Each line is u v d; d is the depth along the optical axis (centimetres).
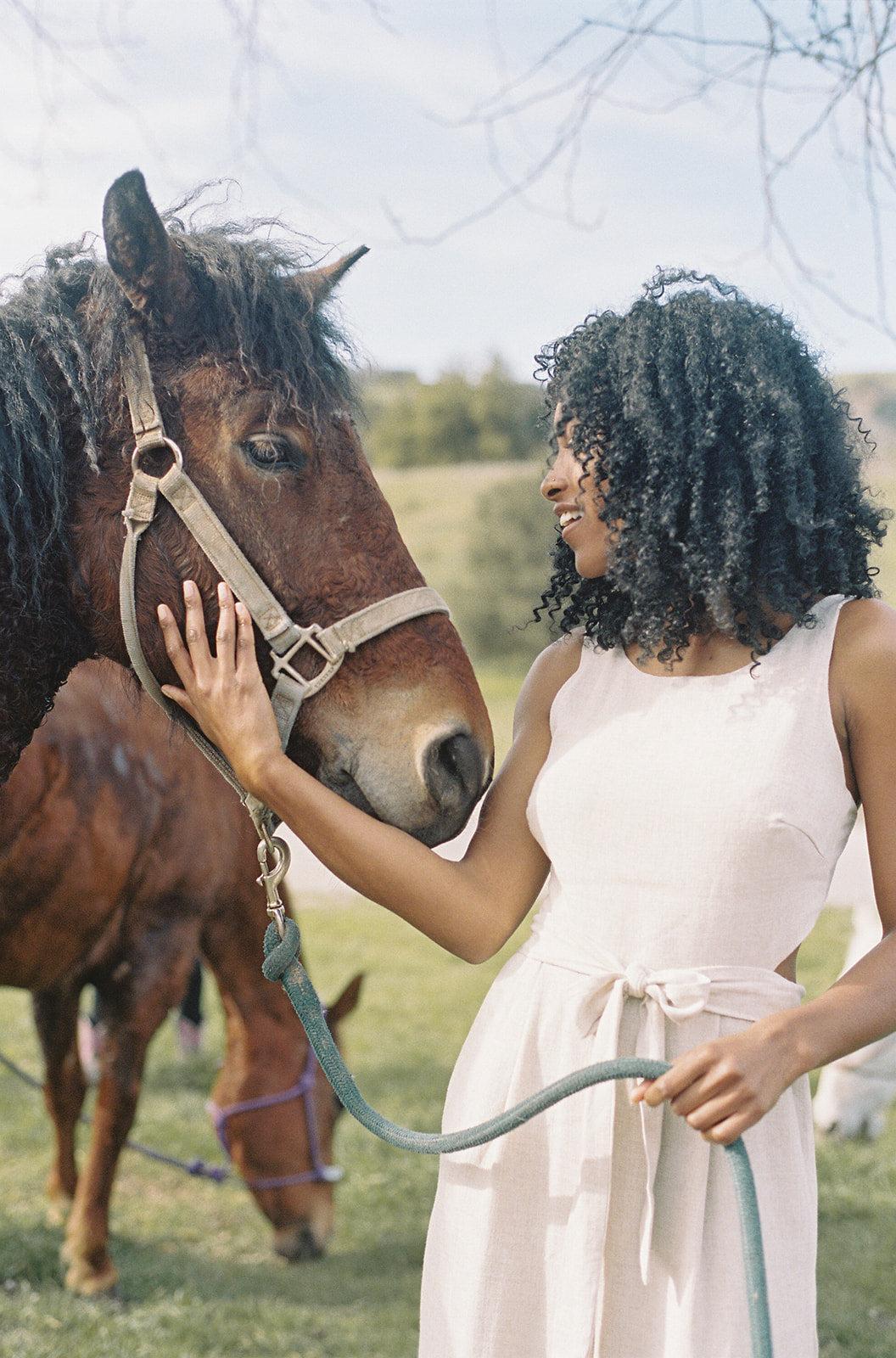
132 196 156
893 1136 443
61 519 164
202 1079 525
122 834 320
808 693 136
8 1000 674
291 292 170
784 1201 132
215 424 161
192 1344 303
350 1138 456
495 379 3119
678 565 142
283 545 161
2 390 161
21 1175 423
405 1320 327
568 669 156
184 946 340
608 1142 132
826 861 137
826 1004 126
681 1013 131
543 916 147
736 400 141
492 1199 137
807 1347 130
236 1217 400
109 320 162
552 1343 131
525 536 2025
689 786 135
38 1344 296
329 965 688
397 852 145
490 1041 144
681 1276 129
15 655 165
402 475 2888
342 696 161
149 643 163
